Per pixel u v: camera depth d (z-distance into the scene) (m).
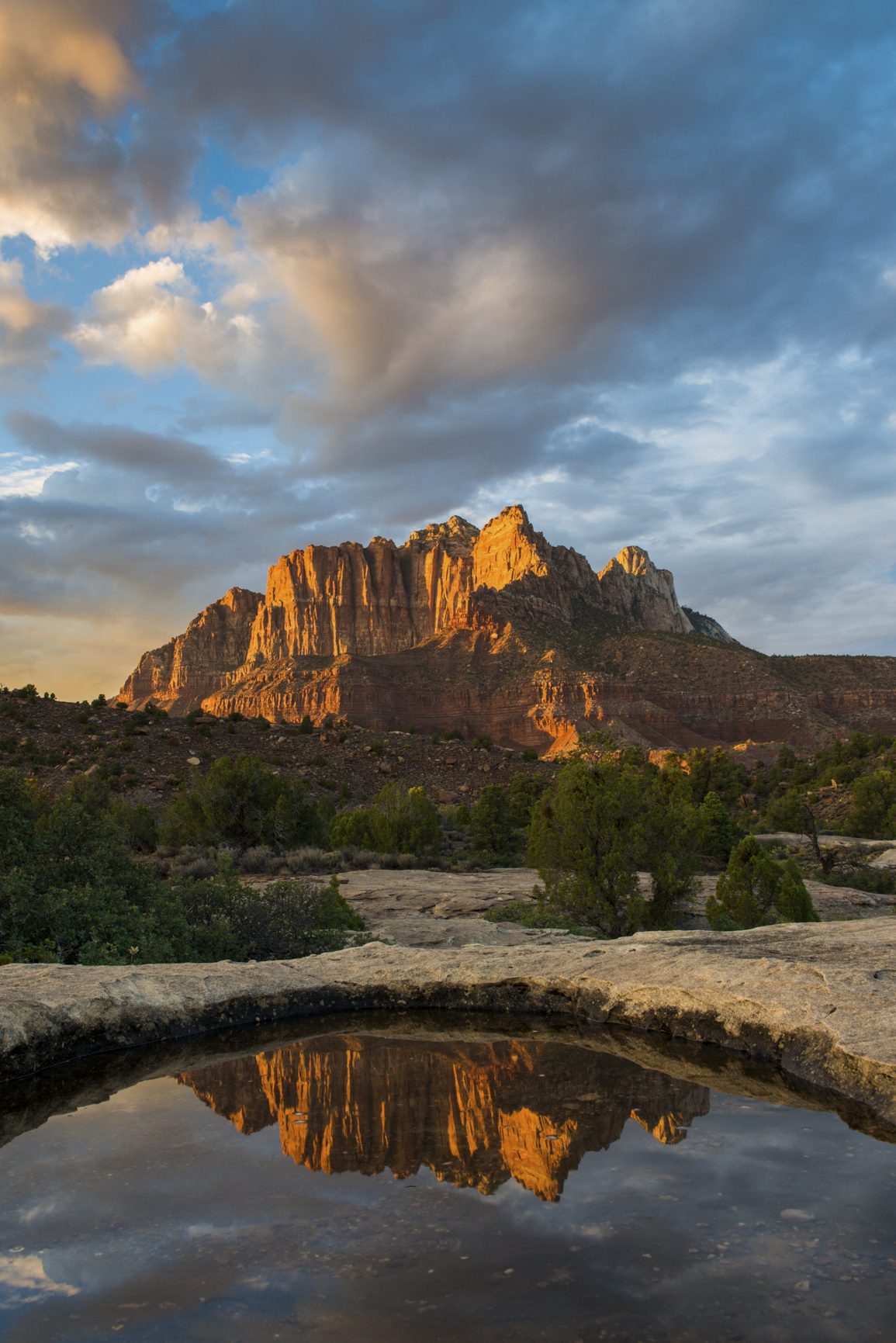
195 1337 2.59
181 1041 7.88
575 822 17.86
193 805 37.06
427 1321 2.66
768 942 9.37
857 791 52.47
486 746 96.69
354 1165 4.32
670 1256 3.16
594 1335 2.54
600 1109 5.35
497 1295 2.83
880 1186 3.93
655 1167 4.21
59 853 13.34
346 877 30.12
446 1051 7.19
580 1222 3.50
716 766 56.78
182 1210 3.75
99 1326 2.67
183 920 12.88
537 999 8.79
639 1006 7.87
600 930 17.84
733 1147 4.53
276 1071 6.64
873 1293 2.85
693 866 18.06
